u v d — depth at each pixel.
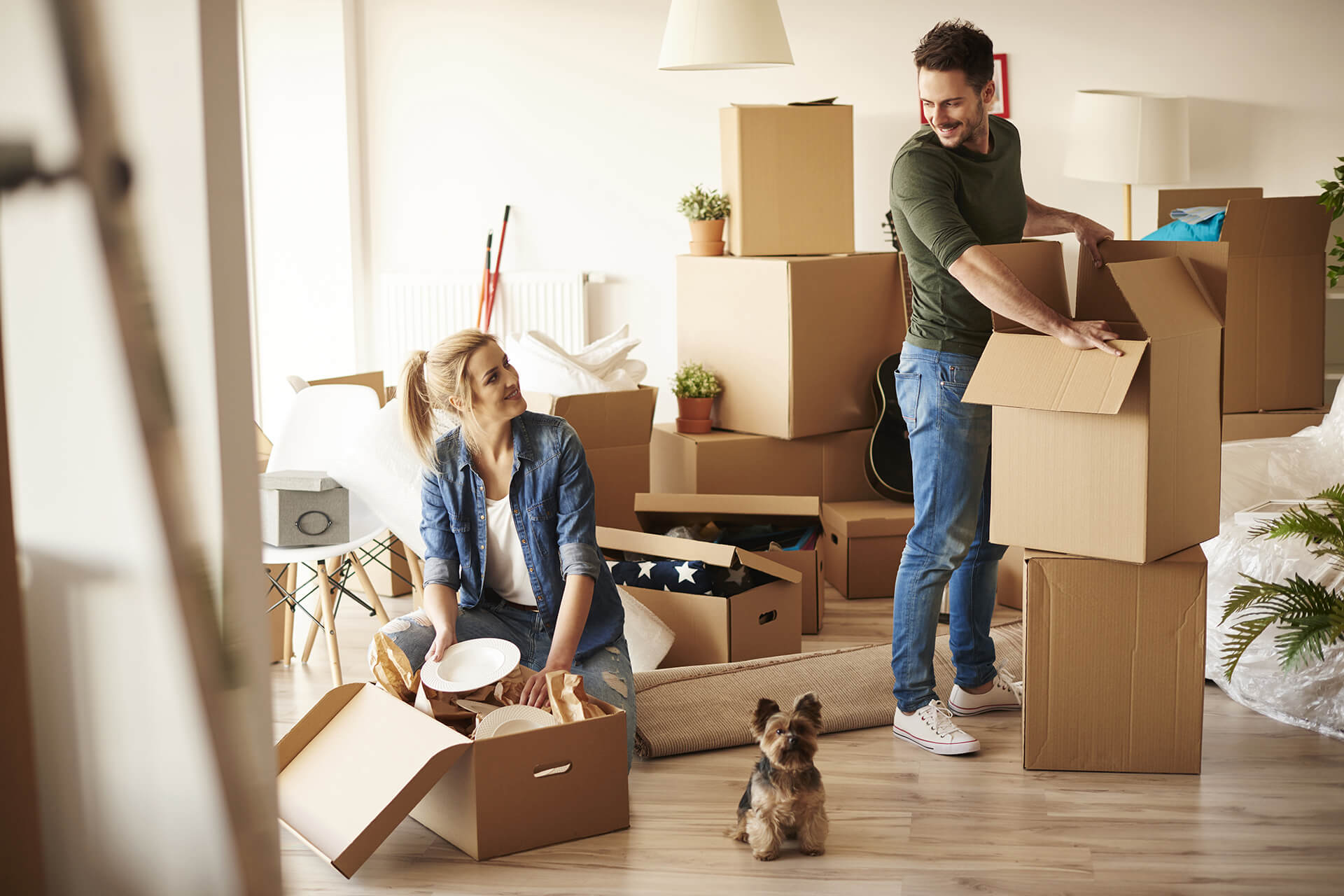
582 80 4.62
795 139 3.87
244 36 4.71
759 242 3.89
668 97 4.58
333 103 4.70
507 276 4.75
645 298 4.73
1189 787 2.21
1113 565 2.21
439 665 2.15
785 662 2.78
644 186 4.66
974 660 2.58
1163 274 2.19
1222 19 4.21
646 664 2.82
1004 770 2.31
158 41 0.47
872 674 2.74
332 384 3.61
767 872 1.93
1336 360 4.27
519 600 2.43
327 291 4.84
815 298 3.71
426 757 1.94
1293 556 2.59
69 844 0.52
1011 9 4.31
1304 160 4.25
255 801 0.52
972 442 2.33
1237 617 2.62
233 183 0.49
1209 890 1.83
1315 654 2.27
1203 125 4.28
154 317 0.49
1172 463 2.15
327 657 3.12
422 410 2.31
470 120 4.71
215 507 0.50
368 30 4.71
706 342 4.01
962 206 2.30
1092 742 2.28
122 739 0.51
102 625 0.51
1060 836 2.02
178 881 0.52
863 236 4.52
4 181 0.48
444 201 4.79
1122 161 4.03
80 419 0.49
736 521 3.41
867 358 3.88
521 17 4.62
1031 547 2.26
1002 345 2.18
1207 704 2.65
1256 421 3.66
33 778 0.52
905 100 4.41
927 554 2.38
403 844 2.06
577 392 3.68
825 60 4.44
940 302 2.31
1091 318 2.39
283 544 2.83
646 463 3.67
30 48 0.47
